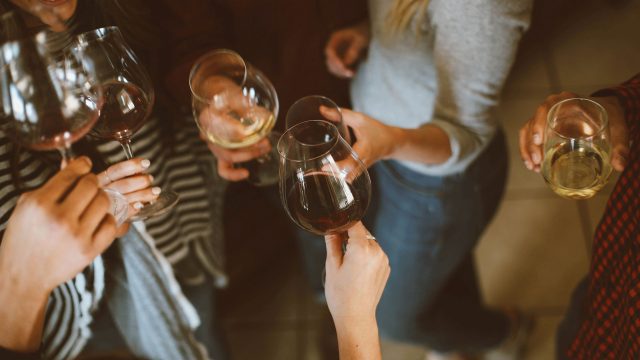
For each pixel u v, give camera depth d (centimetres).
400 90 141
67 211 81
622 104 107
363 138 114
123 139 117
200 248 152
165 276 130
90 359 136
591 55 253
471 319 185
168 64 148
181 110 144
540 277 216
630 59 250
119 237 121
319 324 211
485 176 149
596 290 113
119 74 108
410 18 124
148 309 130
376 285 94
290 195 95
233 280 219
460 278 192
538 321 208
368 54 145
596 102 106
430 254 159
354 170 93
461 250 161
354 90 161
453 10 114
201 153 148
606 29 256
